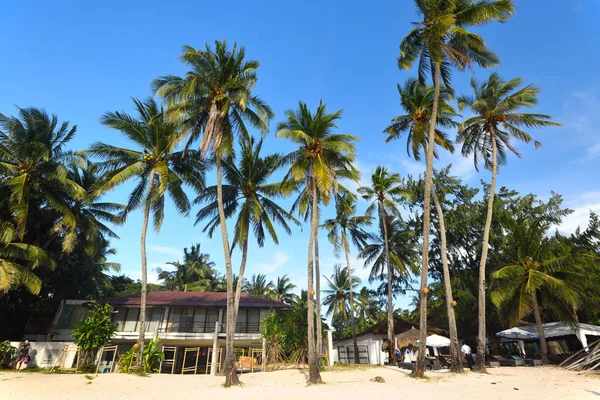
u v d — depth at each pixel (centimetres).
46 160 2250
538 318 2317
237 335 2850
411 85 2198
